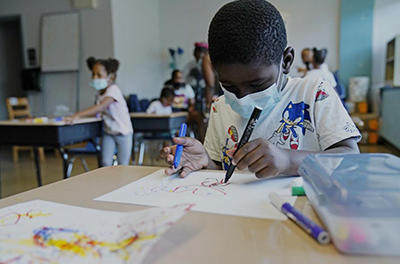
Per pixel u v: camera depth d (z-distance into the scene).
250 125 0.62
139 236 0.34
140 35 4.79
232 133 0.81
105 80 2.26
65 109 4.05
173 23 5.35
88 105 4.22
